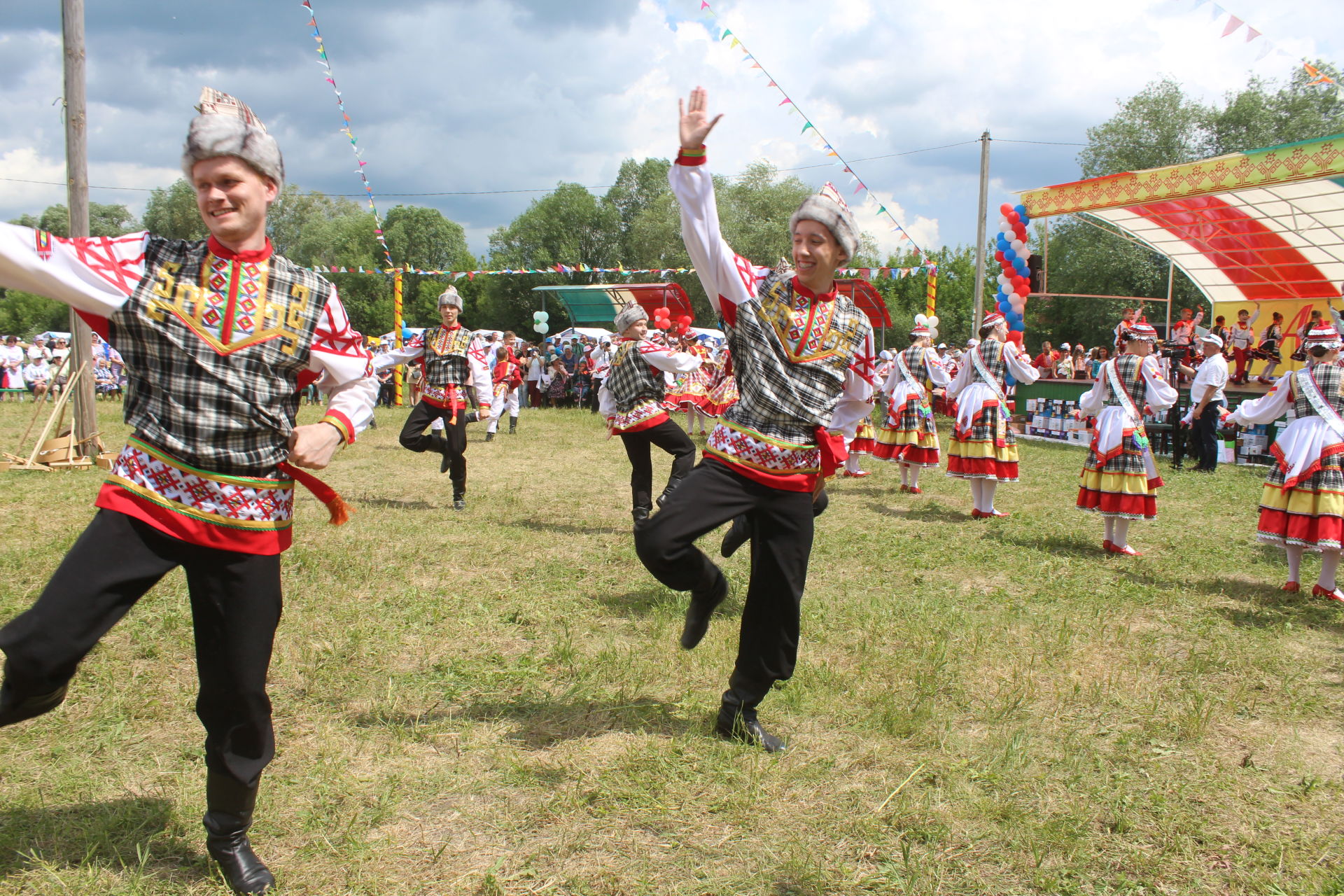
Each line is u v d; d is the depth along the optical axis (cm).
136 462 209
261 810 259
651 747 302
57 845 241
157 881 227
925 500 873
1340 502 508
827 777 287
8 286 198
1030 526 727
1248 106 2453
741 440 291
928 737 316
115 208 5028
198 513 210
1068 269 3212
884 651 408
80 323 968
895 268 1484
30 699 198
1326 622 473
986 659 399
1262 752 313
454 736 313
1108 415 630
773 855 243
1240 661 402
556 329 5044
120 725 313
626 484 904
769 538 297
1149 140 2734
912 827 258
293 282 221
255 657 218
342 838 247
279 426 220
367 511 728
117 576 202
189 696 343
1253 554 634
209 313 210
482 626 432
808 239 283
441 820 259
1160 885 235
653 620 439
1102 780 290
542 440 1338
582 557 578
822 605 476
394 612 449
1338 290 1745
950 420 1852
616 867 237
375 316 5050
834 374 294
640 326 638
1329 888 233
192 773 283
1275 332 1587
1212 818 268
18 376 2353
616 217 5084
